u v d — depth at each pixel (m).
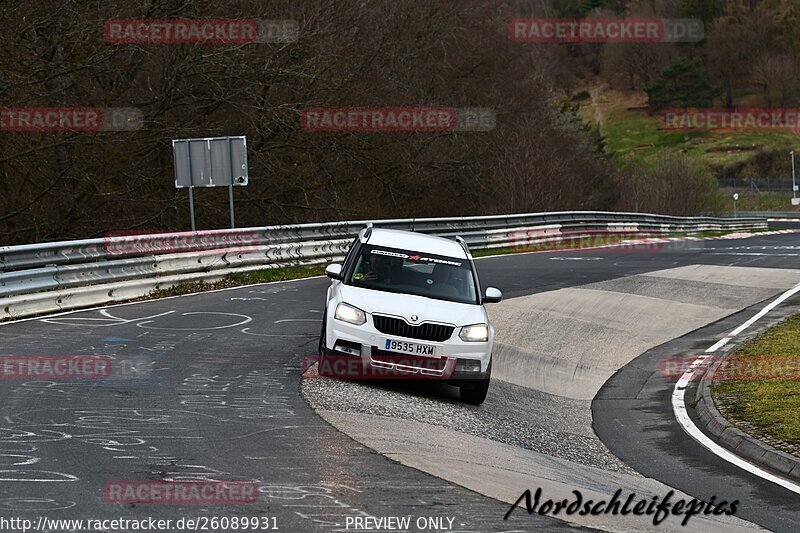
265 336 34.84
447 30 106.44
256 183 84.00
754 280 62.69
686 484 20.92
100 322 35.88
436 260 29.58
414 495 16.98
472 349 26.95
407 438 21.72
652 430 27.12
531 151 116.50
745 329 45.59
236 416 22.30
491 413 27.11
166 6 70.56
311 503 15.97
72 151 68.75
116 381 25.62
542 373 35.53
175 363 28.73
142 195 76.81
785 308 51.75
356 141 86.38
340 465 18.62
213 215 80.25
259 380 26.92
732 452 24.25
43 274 38.47
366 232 30.89
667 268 68.19
